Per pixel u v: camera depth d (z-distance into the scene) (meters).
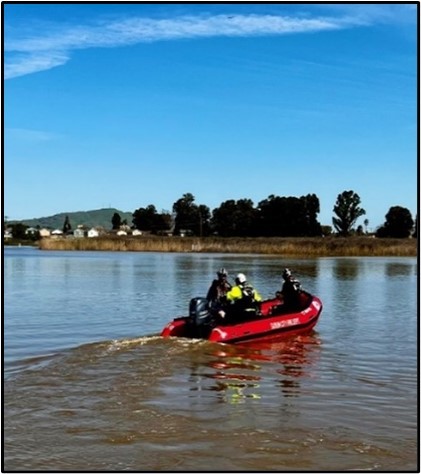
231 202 147.00
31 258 71.12
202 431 8.71
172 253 85.88
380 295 28.55
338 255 71.75
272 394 10.74
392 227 119.75
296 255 73.62
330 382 11.66
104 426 8.89
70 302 25.70
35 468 7.51
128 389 10.84
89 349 13.98
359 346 15.56
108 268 49.81
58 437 8.47
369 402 10.27
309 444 8.26
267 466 7.59
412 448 8.16
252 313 16.31
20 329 18.27
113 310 22.94
